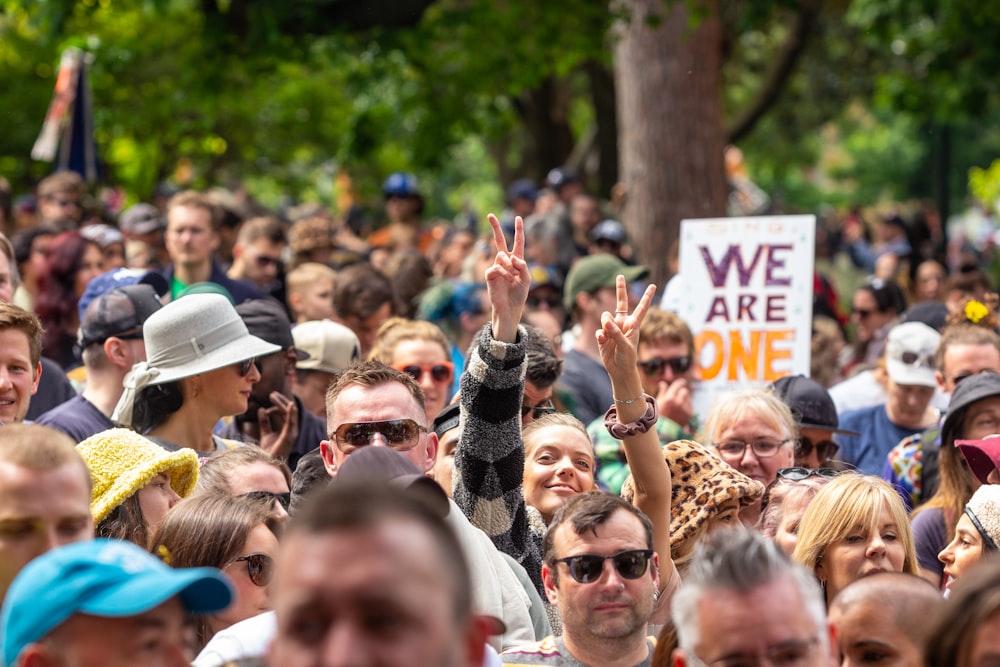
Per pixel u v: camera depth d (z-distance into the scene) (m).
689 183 32.97
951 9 45.50
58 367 19.34
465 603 6.00
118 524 12.83
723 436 17.06
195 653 11.52
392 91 47.53
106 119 46.66
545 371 16.41
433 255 42.31
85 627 7.91
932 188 121.00
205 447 16.22
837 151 144.50
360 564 5.84
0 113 57.00
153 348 15.96
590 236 37.03
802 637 8.30
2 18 55.88
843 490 13.66
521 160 64.44
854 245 69.88
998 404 16.89
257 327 17.84
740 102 77.56
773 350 22.75
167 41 47.81
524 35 39.34
